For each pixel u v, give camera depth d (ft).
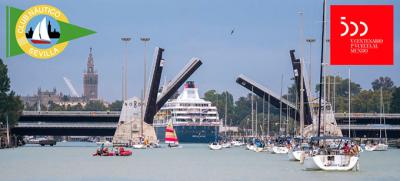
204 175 386.11
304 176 363.76
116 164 476.95
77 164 474.90
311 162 386.73
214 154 652.07
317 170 386.73
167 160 535.19
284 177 367.25
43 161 513.45
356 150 395.96
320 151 388.57
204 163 494.18
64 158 558.56
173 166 459.73
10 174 388.98
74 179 360.48
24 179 360.07
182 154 647.56
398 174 383.86
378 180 348.38
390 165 470.80
